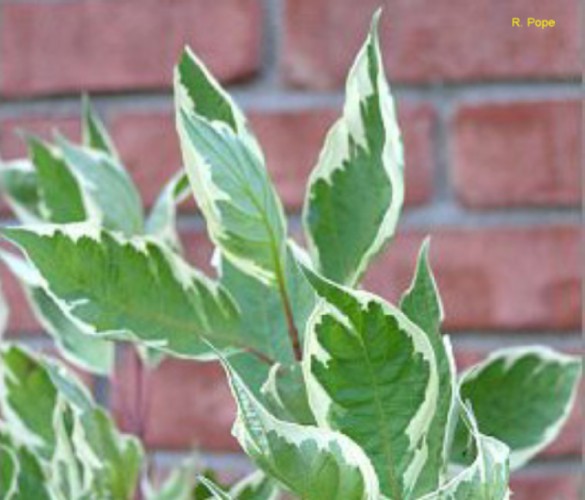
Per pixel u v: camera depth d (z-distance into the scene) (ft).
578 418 3.10
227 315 1.92
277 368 1.85
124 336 1.88
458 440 1.91
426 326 1.79
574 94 3.16
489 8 3.16
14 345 2.20
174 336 1.91
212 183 1.83
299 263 1.80
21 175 2.34
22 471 2.09
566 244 3.16
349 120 1.91
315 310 1.66
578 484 3.14
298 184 3.16
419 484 1.77
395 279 3.15
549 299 3.16
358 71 1.90
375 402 1.71
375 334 1.68
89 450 2.05
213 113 1.89
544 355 2.04
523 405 2.03
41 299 2.31
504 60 3.16
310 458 1.61
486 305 3.16
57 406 2.09
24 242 1.84
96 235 1.87
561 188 3.16
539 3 3.16
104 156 2.21
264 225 1.84
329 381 1.70
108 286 1.88
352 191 1.91
